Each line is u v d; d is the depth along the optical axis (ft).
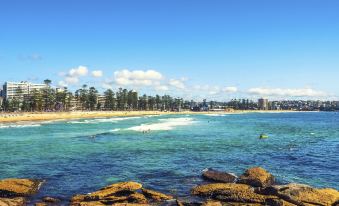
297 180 109.91
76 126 379.96
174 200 84.58
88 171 120.47
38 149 175.73
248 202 80.69
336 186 103.24
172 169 123.75
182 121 501.15
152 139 225.15
